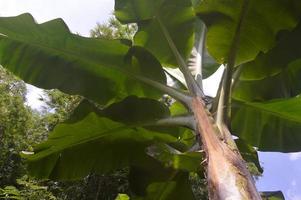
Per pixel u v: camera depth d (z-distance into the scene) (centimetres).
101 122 300
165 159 262
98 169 317
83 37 295
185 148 321
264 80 315
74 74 314
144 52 301
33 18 290
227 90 246
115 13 317
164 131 312
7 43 307
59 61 312
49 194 813
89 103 299
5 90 1438
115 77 315
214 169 189
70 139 308
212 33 264
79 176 317
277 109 307
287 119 313
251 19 257
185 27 312
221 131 219
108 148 317
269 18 255
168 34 312
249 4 250
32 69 314
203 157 213
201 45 360
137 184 315
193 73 329
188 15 311
